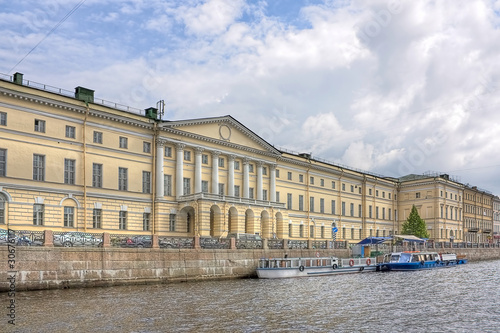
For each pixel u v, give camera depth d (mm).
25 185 38188
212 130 53312
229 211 53125
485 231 105125
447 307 24969
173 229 48969
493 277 43344
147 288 31984
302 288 33094
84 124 42531
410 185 89500
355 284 36250
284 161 63969
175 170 49875
